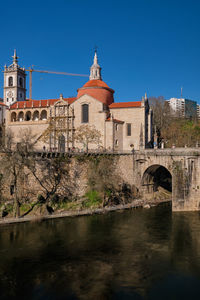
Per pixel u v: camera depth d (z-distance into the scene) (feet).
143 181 301.84
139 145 322.34
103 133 328.29
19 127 376.89
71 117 345.92
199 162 255.70
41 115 387.96
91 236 177.68
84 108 342.03
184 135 431.84
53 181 247.91
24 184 230.68
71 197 253.24
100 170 266.77
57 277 126.11
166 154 274.98
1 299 110.11
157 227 198.49
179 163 261.65
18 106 387.34
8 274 128.47
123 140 341.21
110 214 232.32
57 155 253.85
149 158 288.92
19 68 484.33
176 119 509.35
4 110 449.89
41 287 118.42
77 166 263.29
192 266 138.72
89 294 114.01
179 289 118.21
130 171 294.87
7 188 225.15
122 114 341.82
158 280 125.49
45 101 384.47
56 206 233.55
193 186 255.29
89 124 337.72
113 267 136.36
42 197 236.02
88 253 151.64
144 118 331.98
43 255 147.95
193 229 193.98
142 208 258.57
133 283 122.42
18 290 116.16
